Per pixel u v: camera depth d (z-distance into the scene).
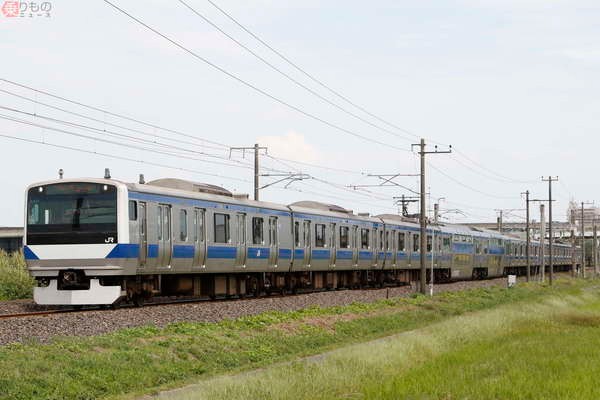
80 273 29.58
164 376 19.69
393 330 35.50
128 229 29.39
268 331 28.47
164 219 32.03
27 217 30.00
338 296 44.03
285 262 42.44
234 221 37.38
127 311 27.64
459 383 18.22
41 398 16.09
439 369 20.77
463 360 22.94
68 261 29.41
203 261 34.72
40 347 19.59
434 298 50.47
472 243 76.19
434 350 25.58
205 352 23.09
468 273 75.81
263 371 20.19
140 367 19.66
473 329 32.03
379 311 39.88
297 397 16.62
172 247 32.34
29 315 25.64
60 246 29.48
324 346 28.67
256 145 53.16
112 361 19.39
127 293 30.62
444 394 16.97
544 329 33.56
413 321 39.47
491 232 85.50
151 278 32.16
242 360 23.50
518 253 95.50
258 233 39.62
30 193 30.06
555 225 158.12
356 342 30.05
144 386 18.70
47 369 17.67
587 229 161.12
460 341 29.02
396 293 52.34
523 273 105.00
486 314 39.06
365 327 34.16
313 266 45.75
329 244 47.75
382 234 55.94
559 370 20.52
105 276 29.72
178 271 33.06
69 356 19.16
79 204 29.52
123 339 22.17
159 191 31.80
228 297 39.03
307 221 45.16
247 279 40.44
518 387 17.58
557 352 24.62
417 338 26.89
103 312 26.92
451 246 69.69
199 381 19.23
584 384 17.98
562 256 126.56
